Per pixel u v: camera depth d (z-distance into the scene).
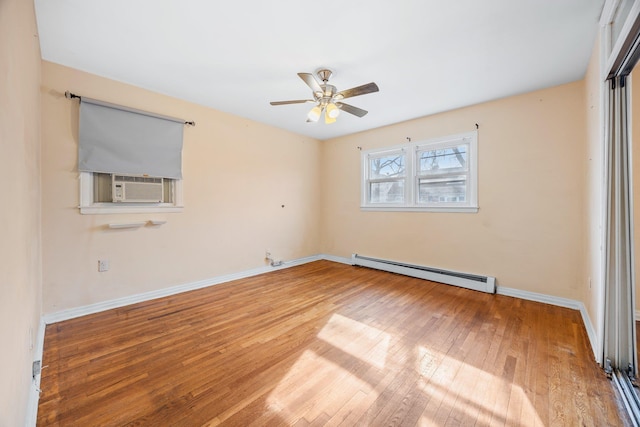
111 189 2.85
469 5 1.77
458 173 3.66
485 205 3.41
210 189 3.62
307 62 2.48
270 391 1.59
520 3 1.75
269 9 1.81
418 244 4.04
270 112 3.79
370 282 3.77
